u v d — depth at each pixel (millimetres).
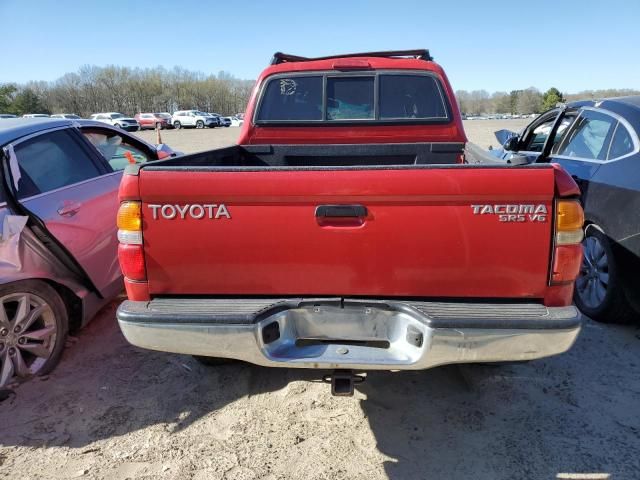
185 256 2287
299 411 2932
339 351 2277
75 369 3473
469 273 2213
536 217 2143
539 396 3023
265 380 3273
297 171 2184
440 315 2133
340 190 2176
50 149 3781
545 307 2195
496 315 2129
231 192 2205
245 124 4195
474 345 2125
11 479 2436
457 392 3084
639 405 2918
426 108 4176
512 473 2404
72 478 2438
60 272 3531
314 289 2303
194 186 2215
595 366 3350
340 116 4191
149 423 2861
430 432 2721
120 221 2281
